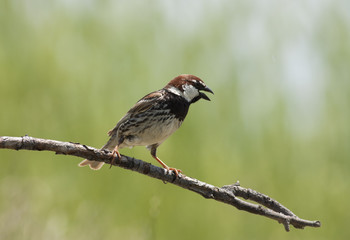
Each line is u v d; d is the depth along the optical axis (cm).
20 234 1053
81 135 1331
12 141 600
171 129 902
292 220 690
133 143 892
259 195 724
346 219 1282
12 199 1125
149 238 1095
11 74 1362
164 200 1245
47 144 623
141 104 874
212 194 712
